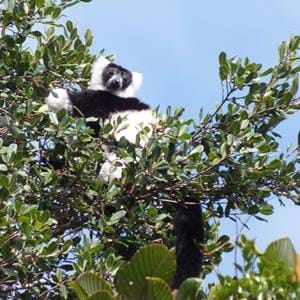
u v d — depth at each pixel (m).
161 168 16.55
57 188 16.47
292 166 17.69
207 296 11.71
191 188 17.28
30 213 14.72
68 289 15.37
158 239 17.11
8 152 15.74
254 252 10.91
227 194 17.42
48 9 17.80
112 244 17.02
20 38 17.77
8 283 15.52
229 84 17.88
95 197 16.61
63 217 16.78
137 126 19.31
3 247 14.52
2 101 17.52
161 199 17.28
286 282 10.64
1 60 17.62
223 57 17.86
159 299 11.18
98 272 14.94
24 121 16.70
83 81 18.67
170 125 17.28
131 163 16.78
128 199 17.11
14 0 17.69
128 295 11.36
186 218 17.00
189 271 15.37
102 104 20.88
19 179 16.25
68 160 16.53
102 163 17.55
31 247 14.70
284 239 11.24
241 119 17.70
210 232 17.88
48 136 16.73
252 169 17.17
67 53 18.14
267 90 18.02
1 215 14.59
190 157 16.89
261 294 10.55
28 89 17.45
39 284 15.34
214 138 17.88
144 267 11.46
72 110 20.83
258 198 17.44
